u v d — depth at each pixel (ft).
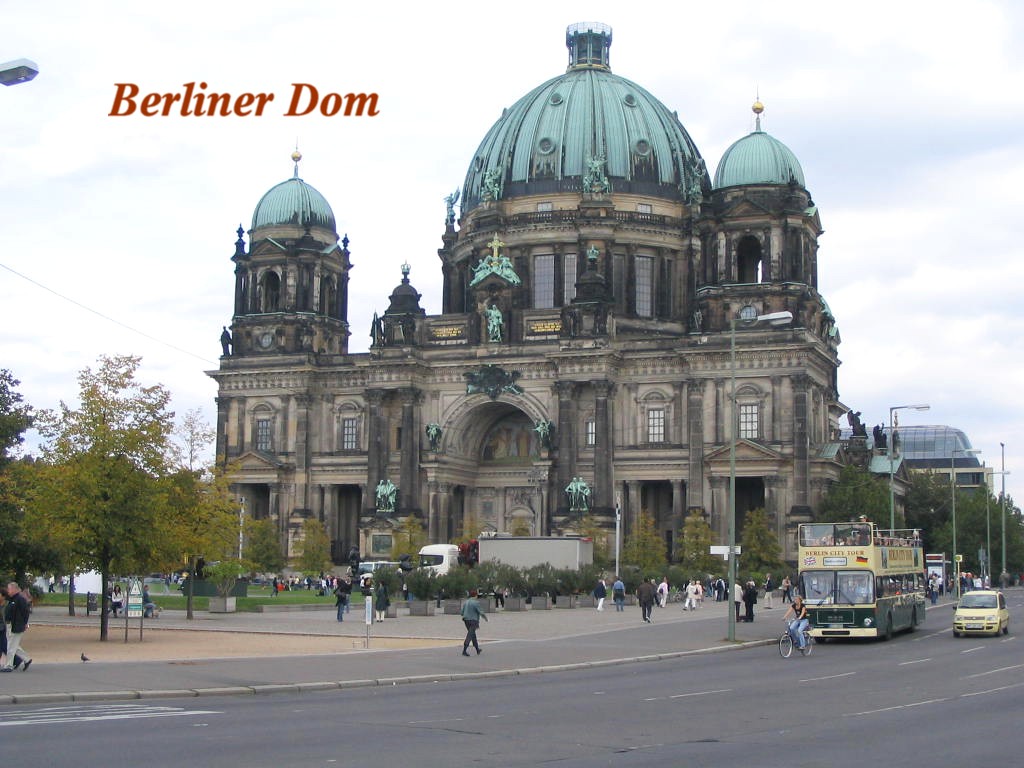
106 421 247.09
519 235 583.58
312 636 255.29
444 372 551.18
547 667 199.00
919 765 104.27
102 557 241.35
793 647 234.17
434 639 248.73
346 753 108.27
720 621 321.73
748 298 510.17
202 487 314.96
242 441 574.15
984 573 608.19
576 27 636.89
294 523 561.02
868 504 488.85
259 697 154.61
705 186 530.68
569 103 597.93
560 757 108.06
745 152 522.06
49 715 130.52
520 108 613.11
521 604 369.91
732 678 185.98
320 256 584.81
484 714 138.10
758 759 107.34
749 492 530.27
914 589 306.35
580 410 530.27
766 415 502.79
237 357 577.43
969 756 108.88
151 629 271.69
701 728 127.75
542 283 582.76
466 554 472.03
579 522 506.48
